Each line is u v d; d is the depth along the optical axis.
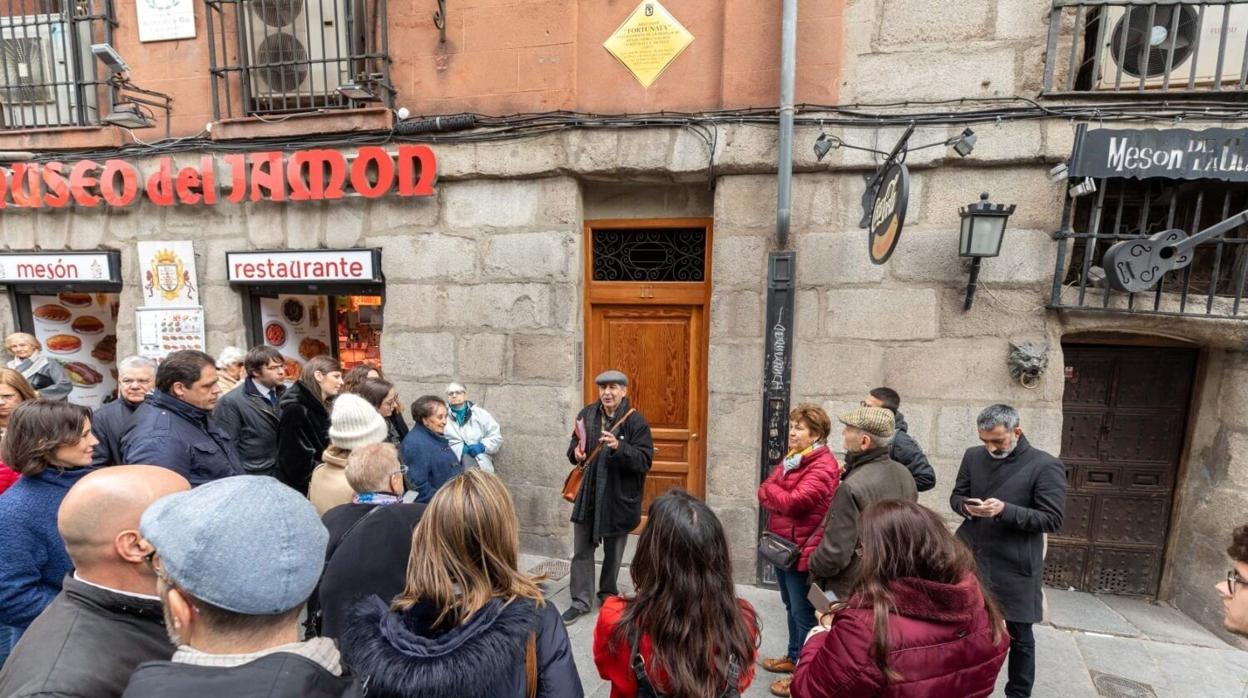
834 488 2.68
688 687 1.42
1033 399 3.65
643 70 4.05
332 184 4.32
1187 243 3.16
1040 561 2.71
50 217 4.89
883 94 3.73
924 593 1.42
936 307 3.75
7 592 1.79
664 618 1.48
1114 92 3.43
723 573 1.53
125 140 4.71
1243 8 3.46
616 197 4.42
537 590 1.50
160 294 4.76
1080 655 3.26
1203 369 3.78
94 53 4.13
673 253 4.46
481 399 4.40
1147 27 3.43
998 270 3.66
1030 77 3.55
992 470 2.78
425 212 4.38
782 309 3.87
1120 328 3.57
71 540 1.38
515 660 1.30
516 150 4.15
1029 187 3.59
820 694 1.49
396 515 1.99
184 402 2.75
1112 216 3.80
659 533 1.53
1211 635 3.49
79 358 5.57
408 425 4.49
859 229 3.81
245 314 4.77
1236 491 3.50
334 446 2.65
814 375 3.93
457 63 4.27
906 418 3.83
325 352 5.55
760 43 3.83
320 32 4.52
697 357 4.42
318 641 1.10
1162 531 3.94
